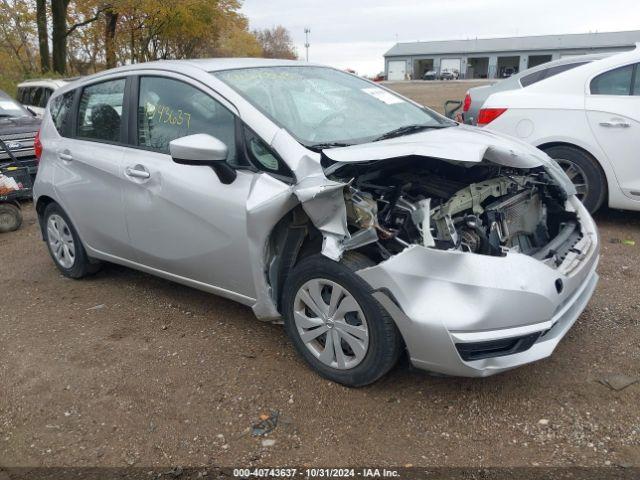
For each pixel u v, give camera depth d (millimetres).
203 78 3707
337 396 3131
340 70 4570
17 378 3496
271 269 3328
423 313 2715
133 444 2867
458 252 2734
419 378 3250
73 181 4480
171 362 3576
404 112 4203
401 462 2645
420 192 3340
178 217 3670
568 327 2986
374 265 2951
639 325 3703
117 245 4293
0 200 6586
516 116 5898
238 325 4012
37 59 21344
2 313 4449
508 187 3445
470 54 66438
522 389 3105
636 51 5488
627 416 2848
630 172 5344
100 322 4188
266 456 2732
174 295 4586
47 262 5590
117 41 24078
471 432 2811
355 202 3004
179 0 23078
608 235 5453
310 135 3434
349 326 3039
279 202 3057
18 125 8602
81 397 3270
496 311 2664
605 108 5422
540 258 3146
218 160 3211
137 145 4035
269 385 3270
